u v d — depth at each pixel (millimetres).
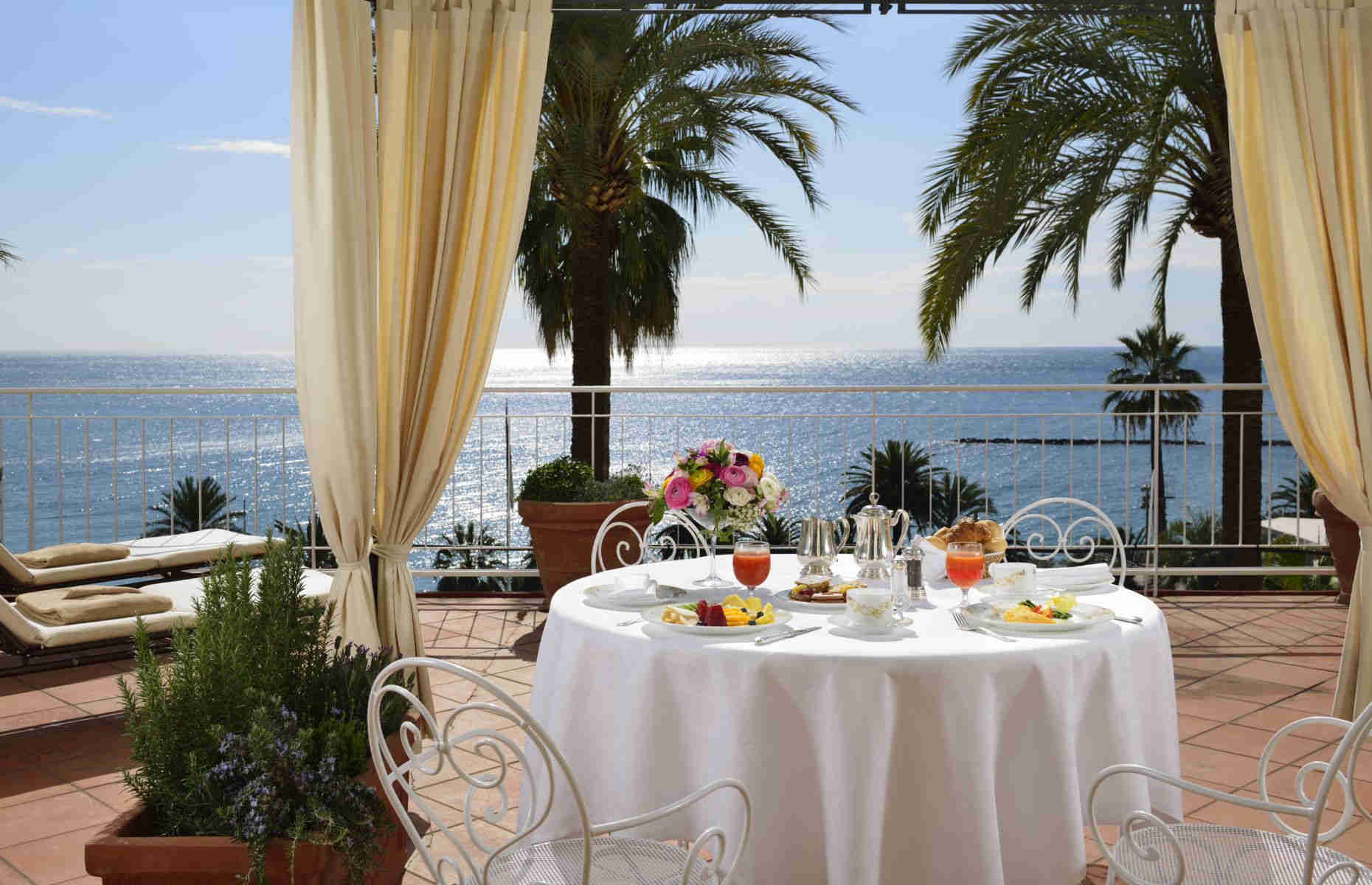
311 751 2232
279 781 2137
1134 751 2279
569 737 2395
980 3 3971
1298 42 3598
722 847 1790
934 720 2072
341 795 2154
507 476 6203
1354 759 1906
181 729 2250
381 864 2297
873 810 2066
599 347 9594
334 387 3375
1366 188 3602
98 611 3561
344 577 3455
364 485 3436
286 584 2520
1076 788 2154
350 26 3354
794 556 3346
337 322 3352
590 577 2971
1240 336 8898
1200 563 9055
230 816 2098
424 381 3553
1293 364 3668
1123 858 1942
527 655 4699
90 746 3619
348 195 3340
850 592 2293
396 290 3521
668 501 2822
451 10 3494
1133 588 8484
